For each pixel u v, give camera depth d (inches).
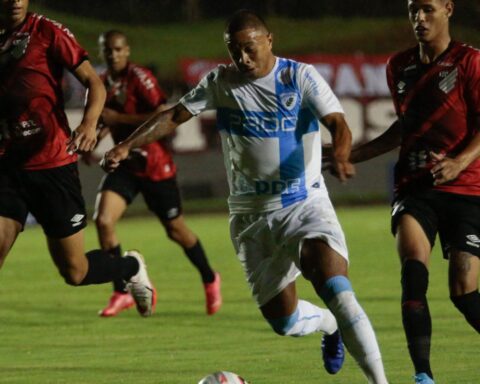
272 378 1031.0
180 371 1081.4
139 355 1199.6
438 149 941.8
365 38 5231.3
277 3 5610.2
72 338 1353.3
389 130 1005.2
